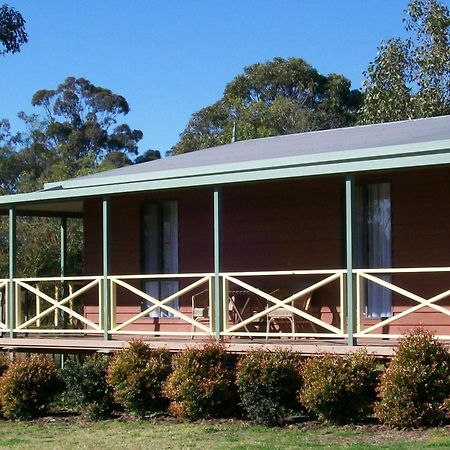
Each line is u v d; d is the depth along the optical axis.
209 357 13.51
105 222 15.45
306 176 13.24
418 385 11.82
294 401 12.92
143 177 17.28
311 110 50.53
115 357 14.32
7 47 23.86
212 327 14.44
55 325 19.91
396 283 15.02
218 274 14.09
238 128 43.34
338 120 50.69
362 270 13.02
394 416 11.83
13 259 16.62
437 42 33.91
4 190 41.91
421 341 11.98
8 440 12.91
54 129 55.81
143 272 18.19
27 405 14.73
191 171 16.55
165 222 17.98
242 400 13.07
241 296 16.28
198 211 17.52
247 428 12.71
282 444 11.50
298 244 16.14
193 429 12.82
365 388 12.38
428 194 14.75
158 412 14.21
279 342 14.17
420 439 11.21
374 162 12.60
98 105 57.31
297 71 53.50
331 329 13.22
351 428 12.23
